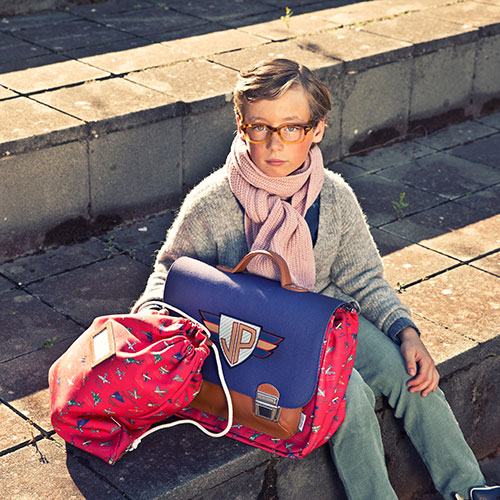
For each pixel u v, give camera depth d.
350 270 2.80
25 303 3.53
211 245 2.68
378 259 2.83
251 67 2.47
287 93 2.40
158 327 2.48
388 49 5.12
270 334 2.42
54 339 3.24
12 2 5.73
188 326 2.49
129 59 4.95
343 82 4.93
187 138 4.40
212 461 2.57
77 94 4.37
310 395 2.38
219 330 2.49
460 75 5.62
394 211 4.45
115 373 2.40
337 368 2.42
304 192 2.60
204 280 2.55
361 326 2.80
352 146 5.19
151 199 4.38
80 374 2.47
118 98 4.32
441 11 6.05
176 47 5.20
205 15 5.93
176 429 2.71
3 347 3.20
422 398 2.74
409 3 6.27
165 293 2.60
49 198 3.97
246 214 2.60
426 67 5.37
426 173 4.95
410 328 2.76
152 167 4.31
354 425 2.58
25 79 4.55
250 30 5.57
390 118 5.32
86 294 3.63
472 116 5.86
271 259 2.56
